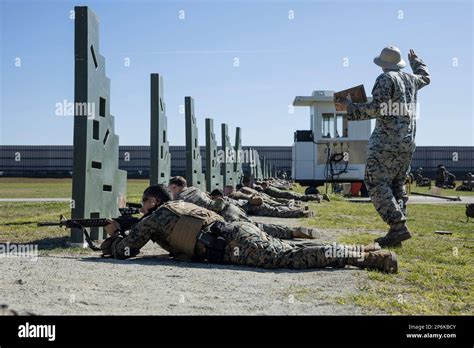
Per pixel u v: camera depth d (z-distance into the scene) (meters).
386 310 4.80
